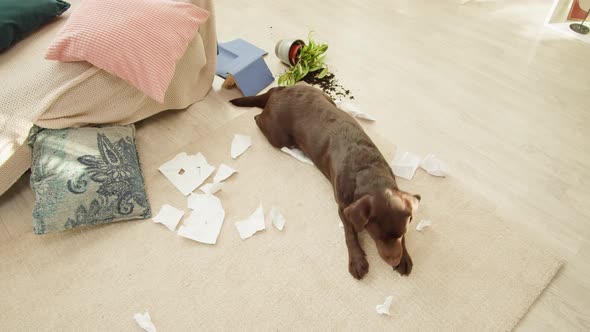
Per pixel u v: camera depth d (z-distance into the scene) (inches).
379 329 54.4
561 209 67.6
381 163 60.2
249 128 79.9
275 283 59.0
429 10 114.2
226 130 79.6
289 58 91.0
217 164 73.9
